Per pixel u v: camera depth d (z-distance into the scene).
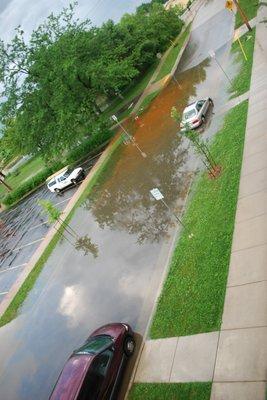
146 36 50.12
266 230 11.29
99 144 37.06
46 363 15.02
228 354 9.06
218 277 11.20
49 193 35.88
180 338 10.77
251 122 17.66
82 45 37.91
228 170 15.76
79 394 10.18
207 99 24.36
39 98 36.34
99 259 18.92
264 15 28.62
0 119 37.06
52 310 17.70
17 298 20.86
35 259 24.11
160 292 13.33
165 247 15.79
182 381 9.55
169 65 42.41
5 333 18.44
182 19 60.78
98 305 15.70
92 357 10.94
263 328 8.88
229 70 27.33
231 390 8.30
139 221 19.56
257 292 9.79
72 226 24.77
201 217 14.84
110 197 24.61
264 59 22.78
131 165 26.44
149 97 37.31
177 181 20.02
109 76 36.53
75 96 36.66
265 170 13.73
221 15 43.06
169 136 26.33
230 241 12.02
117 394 10.82
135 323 13.04
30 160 61.94
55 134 35.56
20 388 14.74
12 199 43.34
